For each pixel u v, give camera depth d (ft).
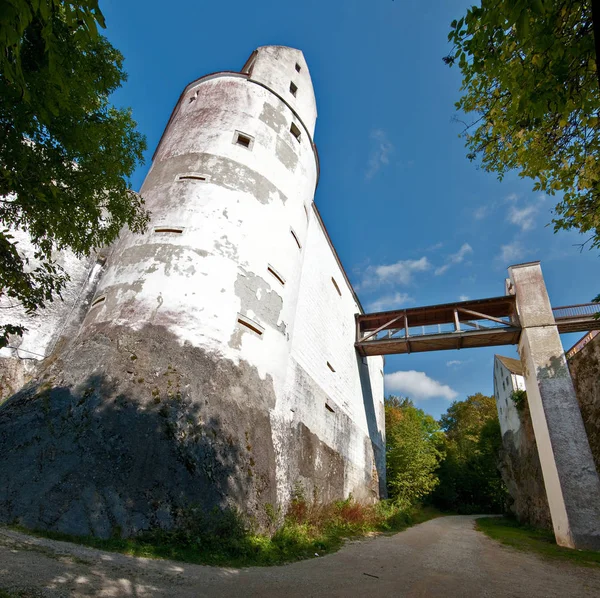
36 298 17.08
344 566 23.68
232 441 28.35
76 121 17.21
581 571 27.25
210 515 23.44
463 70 14.67
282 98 52.54
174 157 43.80
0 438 22.59
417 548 33.99
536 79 13.66
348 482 53.78
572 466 43.57
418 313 68.95
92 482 21.44
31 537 17.70
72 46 15.62
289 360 43.24
